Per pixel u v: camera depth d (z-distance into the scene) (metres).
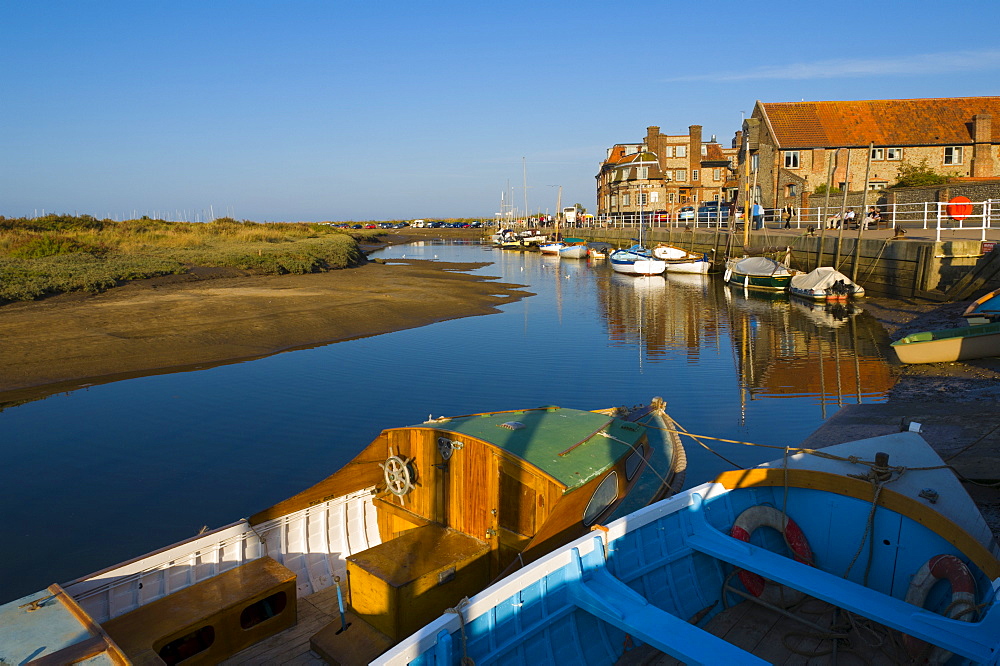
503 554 6.96
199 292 32.44
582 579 5.57
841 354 21.39
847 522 6.54
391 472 7.86
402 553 6.84
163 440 13.88
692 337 25.48
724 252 50.44
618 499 8.02
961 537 5.57
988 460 9.70
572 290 42.44
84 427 14.75
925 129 52.72
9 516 10.40
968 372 16.52
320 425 14.81
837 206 48.19
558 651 5.36
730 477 7.03
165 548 6.60
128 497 11.09
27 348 21.03
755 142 55.44
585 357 22.06
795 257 40.00
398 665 4.36
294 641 6.49
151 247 45.50
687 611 6.20
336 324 27.22
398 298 34.06
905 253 28.83
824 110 54.81
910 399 14.99
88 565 8.95
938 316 24.62
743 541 6.42
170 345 22.44
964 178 51.62
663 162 85.56
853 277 32.97
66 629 4.73
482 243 112.31
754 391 17.28
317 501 7.96
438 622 4.64
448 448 7.50
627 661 5.68
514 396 17.23
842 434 12.95
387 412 15.80
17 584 8.46
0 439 13.96
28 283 28.36
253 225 75.44
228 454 13.05
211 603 6.23
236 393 17.59
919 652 5.35
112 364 20.31
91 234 48.69
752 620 6.24
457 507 7.47
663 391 17.61
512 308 34.06
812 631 5.99
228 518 10.33
